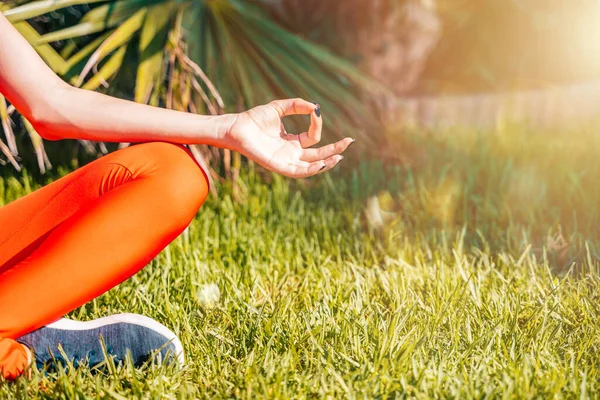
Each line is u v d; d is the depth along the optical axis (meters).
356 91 3.89
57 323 1.74
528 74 6.60
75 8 3.11
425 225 2.94
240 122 1.62
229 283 2.29
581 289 2.21
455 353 1.79
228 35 3.19
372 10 4.42
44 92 1.64
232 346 1.88
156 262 2.47
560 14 6.56
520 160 3.97
